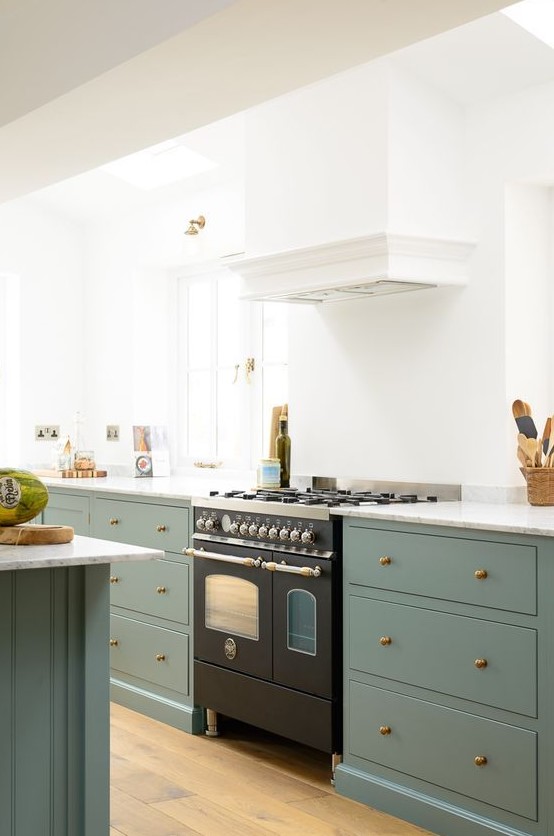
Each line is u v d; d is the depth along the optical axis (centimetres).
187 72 289
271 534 393
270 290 428
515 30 353
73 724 285
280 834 327
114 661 498
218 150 504
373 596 353
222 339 578
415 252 384
